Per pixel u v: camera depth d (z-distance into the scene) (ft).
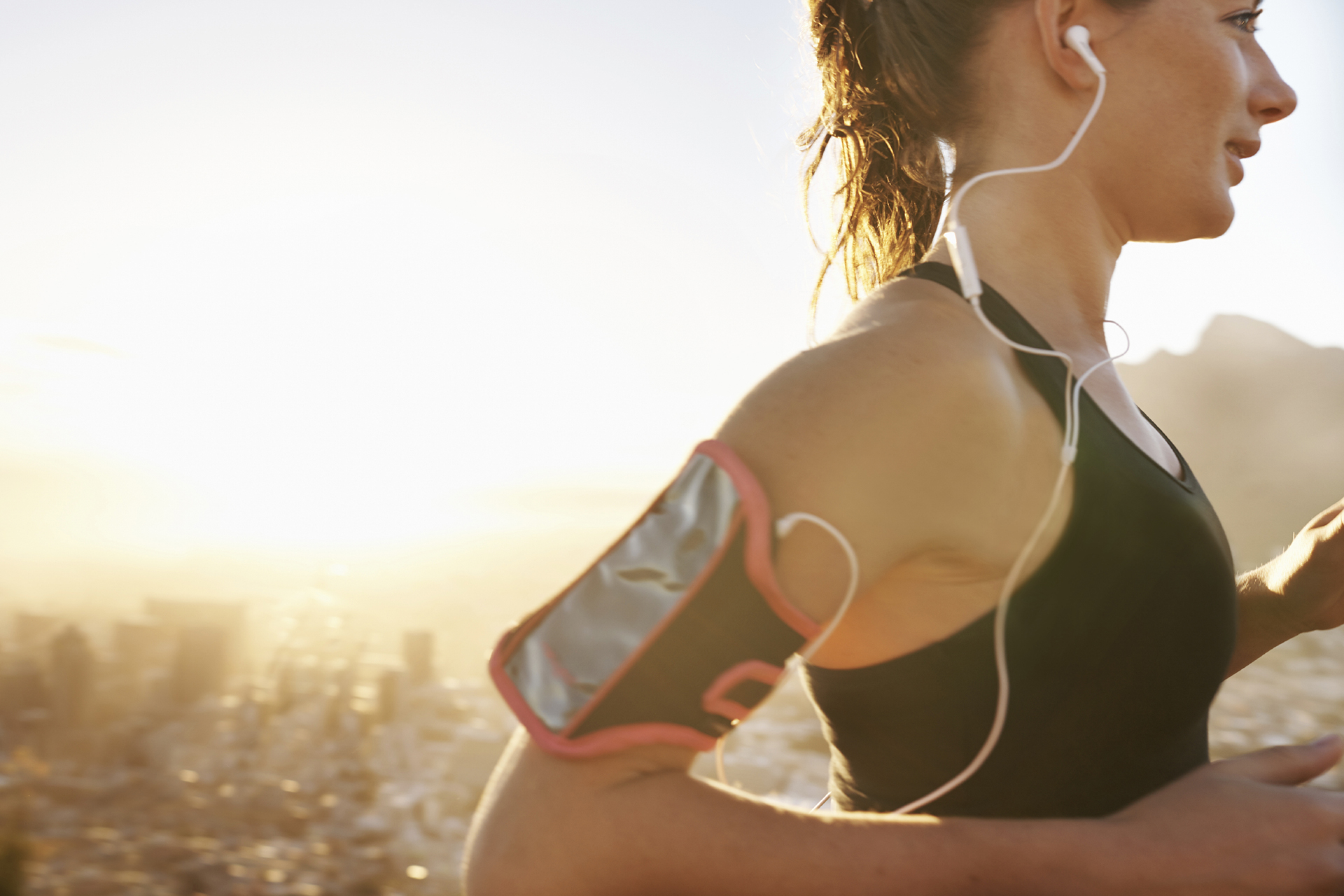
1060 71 2.17
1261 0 2.27
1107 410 2.14
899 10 2.47
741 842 1.47
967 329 1.81
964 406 1.64
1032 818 1.84
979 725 1.82
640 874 1.46
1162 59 2.13
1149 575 1.82
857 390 1.61
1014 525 1.75
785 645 1.54
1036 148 2.23
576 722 1.53
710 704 1.52
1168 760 1.91
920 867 1.49
